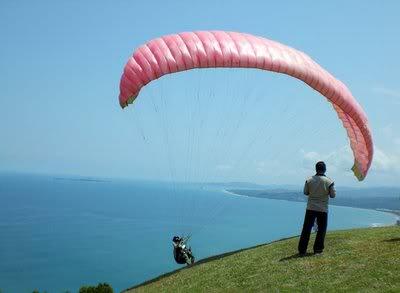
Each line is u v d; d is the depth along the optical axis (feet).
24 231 498.28
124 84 51.16
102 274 287.48
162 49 51.37
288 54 54.44
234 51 51.52
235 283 43.34
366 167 63.21
